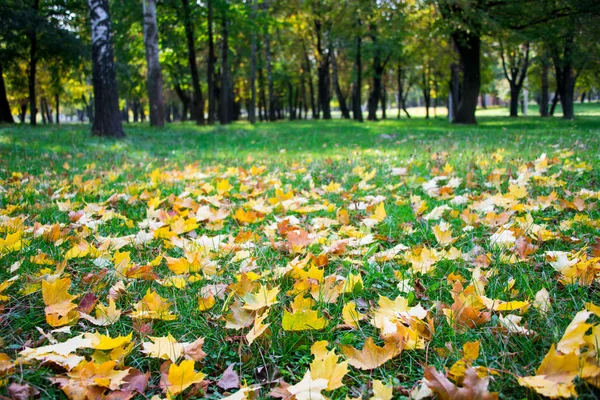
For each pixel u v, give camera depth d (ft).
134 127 55.52
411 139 32.58
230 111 110.32
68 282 5.42
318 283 6.00
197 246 7.66
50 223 9.77
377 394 3.75
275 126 66.13
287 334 4.97
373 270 6.75
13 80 88.38
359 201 11.66
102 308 5.29
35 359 4.33
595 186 11.88
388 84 141.49
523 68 103.71
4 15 57.57
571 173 13.70
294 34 113.50
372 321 5.16
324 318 4.91
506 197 10.36
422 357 4.48
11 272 6.63
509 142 26.30
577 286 5.80
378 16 63.82
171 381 3.94
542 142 25.29
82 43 70.18
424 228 8.96
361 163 18.51
